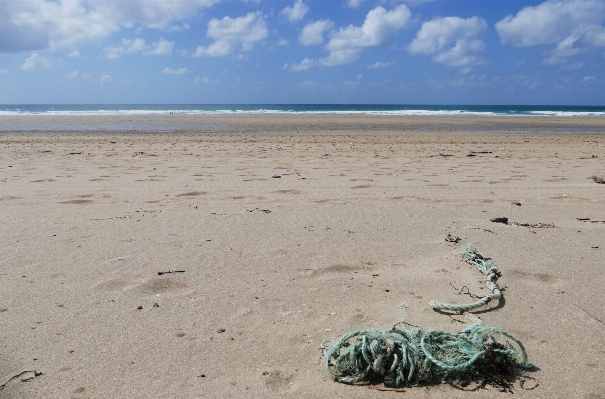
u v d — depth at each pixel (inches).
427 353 103.7
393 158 463.2
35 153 489.1
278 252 178.9
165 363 107.8
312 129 895.7
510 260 171.0
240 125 1003.9
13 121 1106.1
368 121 1194.0
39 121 1111.0
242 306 135.4
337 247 185.0
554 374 105.4
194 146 563.8
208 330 122.2
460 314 131.3
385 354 103.9
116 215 232.5
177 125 991.6
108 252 177.5
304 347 115.0
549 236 201.8
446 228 212.7
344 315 130.6
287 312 132.2
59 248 181.5
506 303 137.9
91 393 97.4
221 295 142.1
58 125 972.6
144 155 476.4
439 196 282.0
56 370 104.7
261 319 128.2
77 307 133.6
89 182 323.0
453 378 104.5
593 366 107.9
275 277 155.6
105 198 271.6
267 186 309.0
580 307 135.6
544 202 270.7
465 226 216.2
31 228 208.7
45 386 99.3
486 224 220.4
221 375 104.0
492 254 177.6
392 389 101.1
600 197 284.2
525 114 2042.3
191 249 181.6
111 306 134.5
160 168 389.7
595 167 413.7
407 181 332.8
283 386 100.7
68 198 270.7
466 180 339.9
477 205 260.7
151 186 308.5
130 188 301.3
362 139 667.4
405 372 104.0
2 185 309.1
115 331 121.0
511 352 106.1
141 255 174.6
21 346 113.7
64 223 217.5
